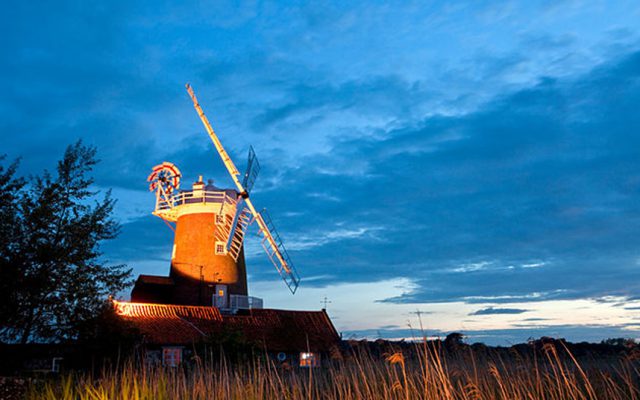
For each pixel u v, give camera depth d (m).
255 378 11.63
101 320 21.59
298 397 11.82
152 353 34.25
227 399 10.98
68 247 21.22
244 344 25.23
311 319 43.53
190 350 35.22
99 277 22.12
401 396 10.10
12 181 21.17
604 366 11.01
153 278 48.44
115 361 20.09
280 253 46.97
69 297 21.03
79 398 11.98
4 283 19.73
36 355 20.88
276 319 42.75
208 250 48.81
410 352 11.26
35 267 20.70
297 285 47.16
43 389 12.99
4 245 20.19
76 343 21.17
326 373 13.25
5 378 14.25
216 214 49.50
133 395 10.63
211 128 47.66
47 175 22.20
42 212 20.75
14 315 19.92
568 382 9.89
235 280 49.19
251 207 46.78
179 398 11.19
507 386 10.48
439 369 9.82
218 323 39.94
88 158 23.05
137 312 38.25
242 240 48.97
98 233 22.44
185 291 48.00
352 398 11.27
